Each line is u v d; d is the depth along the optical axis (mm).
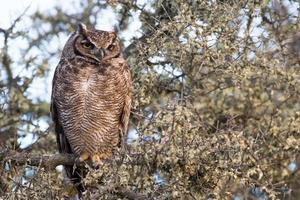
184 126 10938
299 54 14266
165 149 10820
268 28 13758
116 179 10742
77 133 13641
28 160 11711
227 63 12430
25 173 11828
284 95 14234
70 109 13539
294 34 14219
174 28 12211
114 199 11078
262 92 14375
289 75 13305
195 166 11000
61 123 13766
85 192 10789
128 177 10734
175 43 12234
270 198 11727
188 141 11000
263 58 12711
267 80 13992
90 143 13688
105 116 13555
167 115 11031
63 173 13469
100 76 13422
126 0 13711
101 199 10859
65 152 14062
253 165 11531
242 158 11156
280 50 13539
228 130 11375
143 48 12453
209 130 12961
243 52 12477
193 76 13070
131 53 14266
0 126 14422
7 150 11836
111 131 13695
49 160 12109
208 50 12258
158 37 12430
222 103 14305
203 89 13898
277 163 13578
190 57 12555
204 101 14281
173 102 11406
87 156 13781
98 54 13438
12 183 11312
